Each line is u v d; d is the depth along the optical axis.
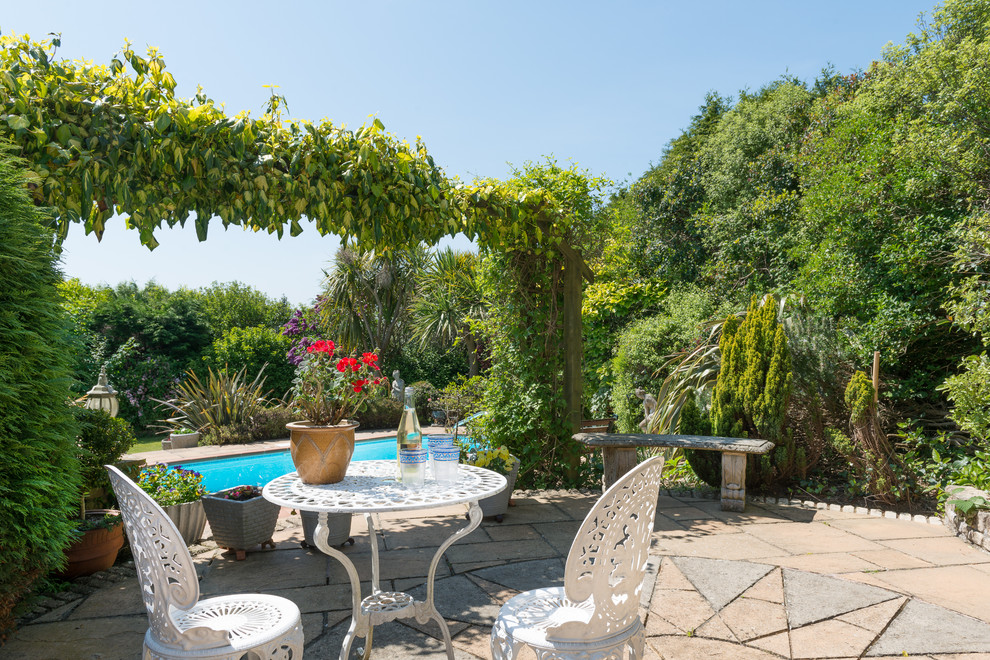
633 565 1.73
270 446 9.09
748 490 5.57
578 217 5.73
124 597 3.15
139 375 12.44
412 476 2.37
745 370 5.52
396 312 15.23
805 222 8.65
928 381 6.25
